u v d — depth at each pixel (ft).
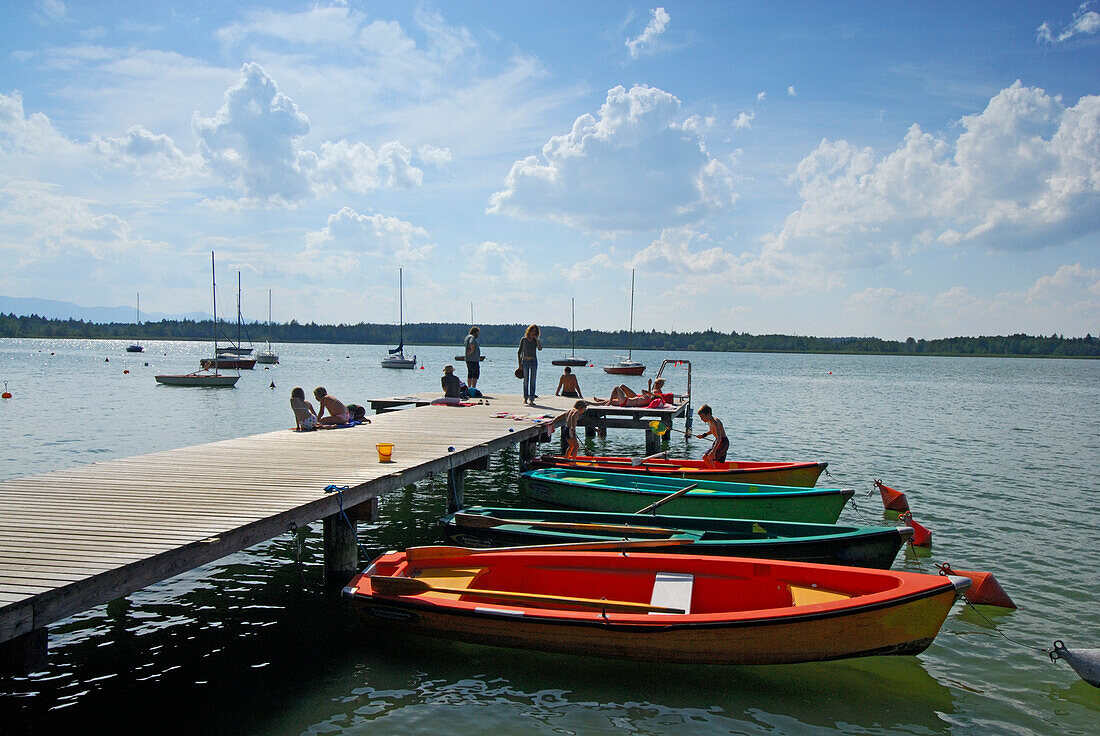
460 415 56.95
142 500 26.25
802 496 38.04
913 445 76.64
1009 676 23.39
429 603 23.89
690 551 28.99
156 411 102.63
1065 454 70.28
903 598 22.04
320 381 178.29
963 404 139.13
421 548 27.25
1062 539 38.91
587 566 26.84
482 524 31.76
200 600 29.40
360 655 24.48
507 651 24.41
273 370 233.76
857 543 28.60
